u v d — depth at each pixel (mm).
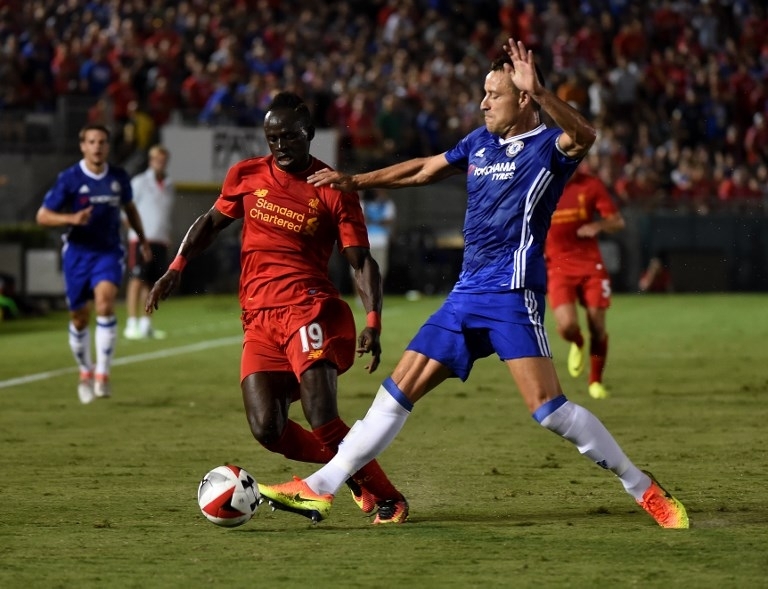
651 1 95250
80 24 75312
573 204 30797
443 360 15969
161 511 17391
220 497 15547
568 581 13117
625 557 14234
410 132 75438
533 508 17500
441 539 15359
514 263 15844
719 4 96500
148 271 49344
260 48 76750
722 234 77688
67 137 70562
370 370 16516
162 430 25984
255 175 17266
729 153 86250
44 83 71750
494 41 90312
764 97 88500
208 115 70000
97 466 21438
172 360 41031
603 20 92438
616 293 77500
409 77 79250
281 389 16922
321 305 16812
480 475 20359
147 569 13820
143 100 71375
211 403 30453
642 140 81500
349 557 14375
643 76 86875
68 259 30812
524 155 15828
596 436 15680
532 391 15703
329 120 74062
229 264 72812
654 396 31281
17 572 13695
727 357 41031
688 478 19844
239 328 53844
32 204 70000
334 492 15984
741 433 24875
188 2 78938
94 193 30719
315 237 17062
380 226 72375
